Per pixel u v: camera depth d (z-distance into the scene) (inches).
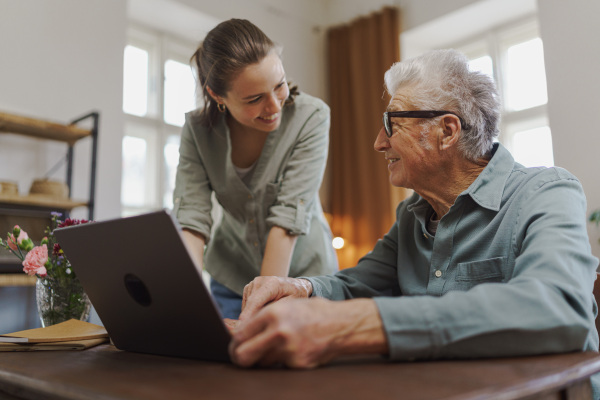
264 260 54.8
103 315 31.0
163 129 163.9
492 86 39.4
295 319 21.6
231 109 53.1
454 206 37.8
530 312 23.1
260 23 179.9
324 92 196.4
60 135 121.8
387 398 16.6
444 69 38.8
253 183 59.2
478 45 176.1
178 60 172.9
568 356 23.6
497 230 35.9
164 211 23.0
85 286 30.9
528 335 22.8
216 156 58.9
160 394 17.9
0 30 122.0
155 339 28.3
